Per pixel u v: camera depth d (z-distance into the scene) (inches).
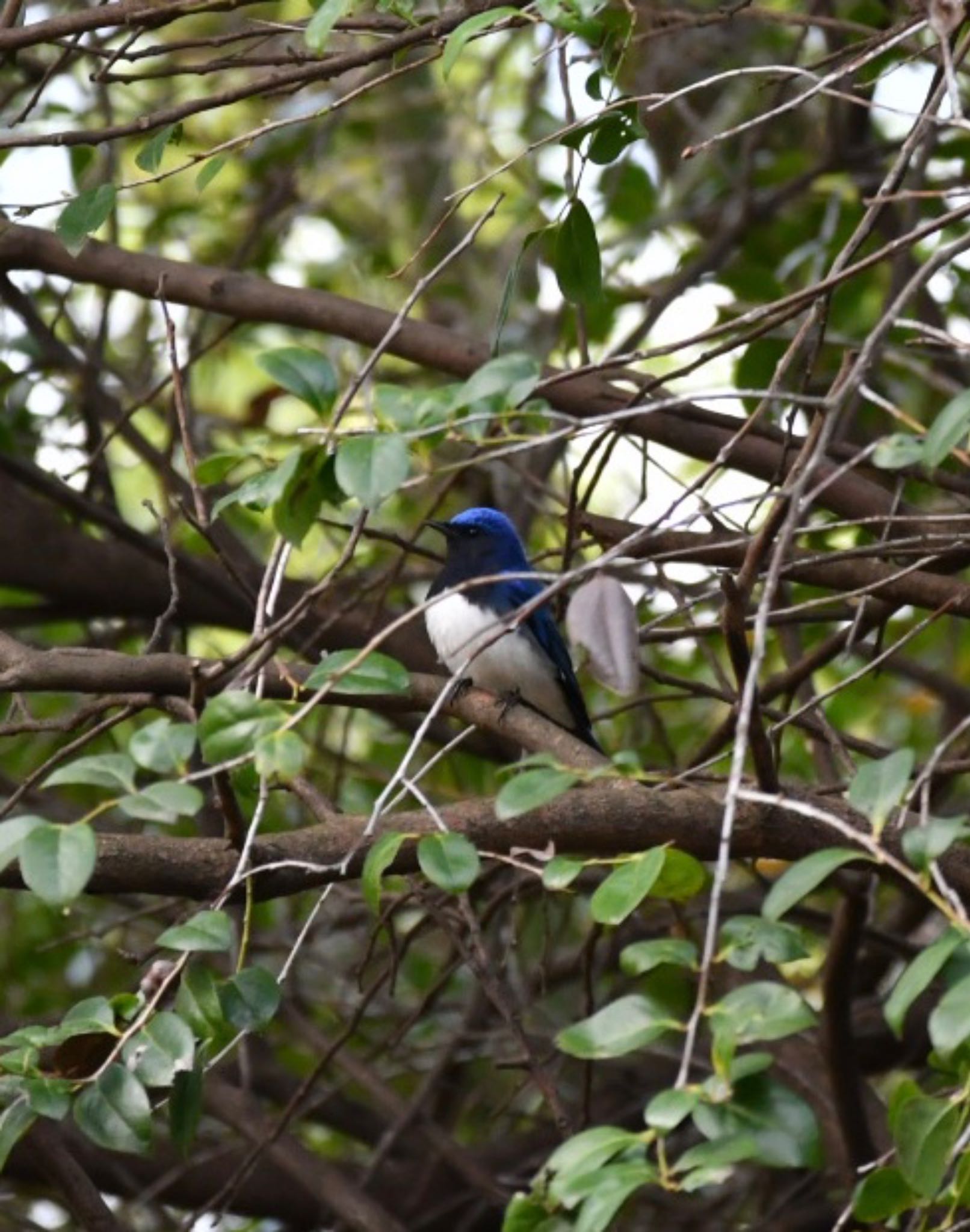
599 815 283.9
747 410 443.5
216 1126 529.3
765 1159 188.9
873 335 226.2
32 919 581.6
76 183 484.7
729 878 506.3
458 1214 506.9
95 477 510.9
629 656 239.1
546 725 325.1
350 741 602.2
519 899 430.6
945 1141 195.3
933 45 320.5
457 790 530.9
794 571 334.3
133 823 525.0
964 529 371.2
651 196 585.0
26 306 506.6
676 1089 194.7
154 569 501.7
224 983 245.6
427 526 514.9
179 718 318.7
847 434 423.2
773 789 275.0
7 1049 286.7
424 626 481.7
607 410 394.9
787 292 519.5
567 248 288.8
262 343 604.1
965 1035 189.0
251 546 591.8
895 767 207.0
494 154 607.5
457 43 265.4
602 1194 184.1
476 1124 582.2
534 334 573.0
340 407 238.7
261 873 255.3
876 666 299.4
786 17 366.6
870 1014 502.3
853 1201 200.8
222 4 326.6
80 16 329.7
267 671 302.4
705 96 616.4
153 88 631.2
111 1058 232.7
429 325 427.8
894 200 246.2
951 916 194.1
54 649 333.1
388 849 228.2
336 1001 534.9
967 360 468.8
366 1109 525.0
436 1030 562.6
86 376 513.3
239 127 634.2
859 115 547.5
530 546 545.3
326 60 327.6
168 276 425.4
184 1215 520.7
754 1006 196.5
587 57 307.1
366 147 658.8
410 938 410.6
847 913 379.2
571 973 503.5
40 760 544.7
